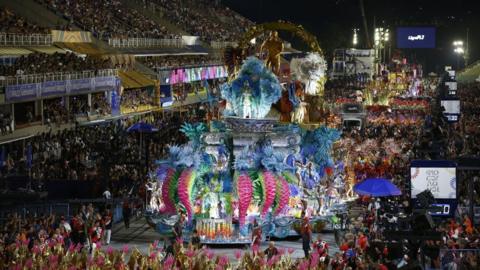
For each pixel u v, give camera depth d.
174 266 30.20
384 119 92.69
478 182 47.16
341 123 81.88
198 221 42.16
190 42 117.38
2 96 56.47
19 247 31.64
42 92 62.25
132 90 86.25
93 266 29.83
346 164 51.56
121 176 51.50
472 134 75.75
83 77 69.25
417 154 51.69
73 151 55.88
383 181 40.31
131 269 29.81
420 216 29.16
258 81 44.00
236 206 42.12
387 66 151.25
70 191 47.75
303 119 48.28
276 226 42.78
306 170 44.19
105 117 73.38
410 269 27.83
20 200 43.12
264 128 43.56
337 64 150.88
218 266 29.70
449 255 31.92
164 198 42.59
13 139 55.62
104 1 105.62
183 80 97.31
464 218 38.53
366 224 40.41
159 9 126.19
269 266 30.25
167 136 68.62
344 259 31.77
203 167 42.53
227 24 154.62
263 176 41.75
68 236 37.25
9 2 81.06
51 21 84.19
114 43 90.56
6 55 67.12
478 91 136.12
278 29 49.66
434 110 86.88
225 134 43.06
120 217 49.75
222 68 113.62
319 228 44.31
